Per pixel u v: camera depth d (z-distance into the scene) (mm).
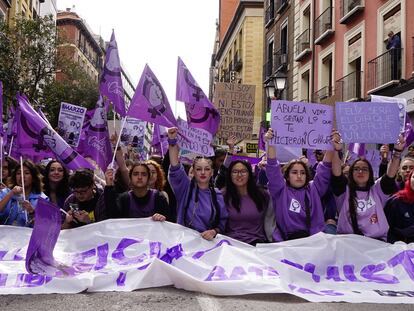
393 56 15008
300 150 7852
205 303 4141
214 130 6410
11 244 5223
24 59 24031
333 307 4160
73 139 7309
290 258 5027
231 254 4910
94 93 30672
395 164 5594
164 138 10109
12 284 4480
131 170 5555
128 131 10320
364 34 17297
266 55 29953
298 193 5527
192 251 5094
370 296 4461
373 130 5688
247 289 4449
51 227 4695
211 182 5676
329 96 20000
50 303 4086
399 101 7086
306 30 22734
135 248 5172
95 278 4559
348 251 5141
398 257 5137
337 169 5574
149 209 5629
